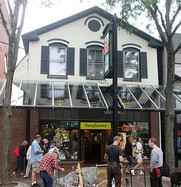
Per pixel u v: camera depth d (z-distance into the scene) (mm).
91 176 11266
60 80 17562
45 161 9305
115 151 9328
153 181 9445
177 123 18547
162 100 16344
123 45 18453
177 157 17391
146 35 18609
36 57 17594
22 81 17109
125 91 17094
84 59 18016
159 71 18766
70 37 18109
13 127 16188
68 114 16906
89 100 15641
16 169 14766
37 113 16438
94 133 17531
